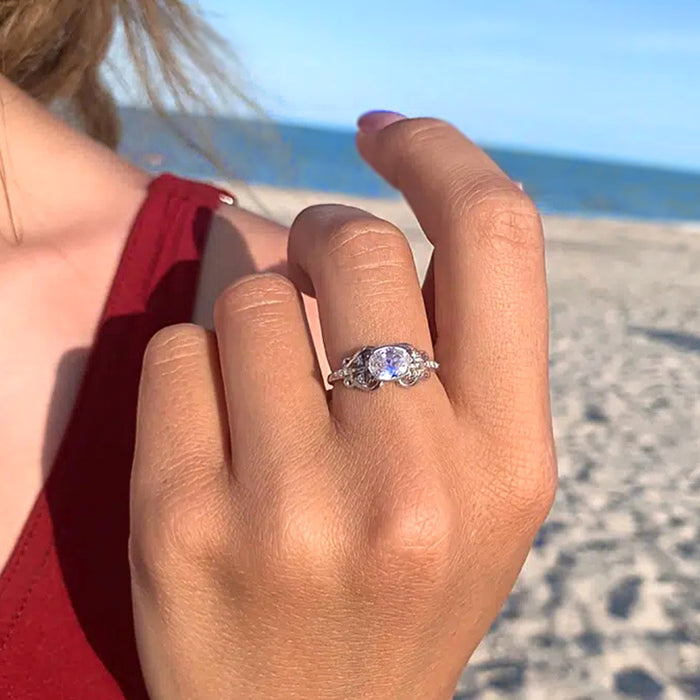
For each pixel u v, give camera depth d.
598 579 0.77
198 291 0.19
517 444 0.14
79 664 0.17
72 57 0.27
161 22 0.29
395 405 0.13
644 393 1.39
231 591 0.13
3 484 0.18
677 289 2.72
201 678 0.14
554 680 0.63
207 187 0.21
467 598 0.14
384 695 0.14
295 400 0.14
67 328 0.19
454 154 0.16
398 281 0.14
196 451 0.14
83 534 0.17
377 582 0.13
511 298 0.14
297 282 0.16
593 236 4.39
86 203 0.20
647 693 0.62
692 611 0.73
